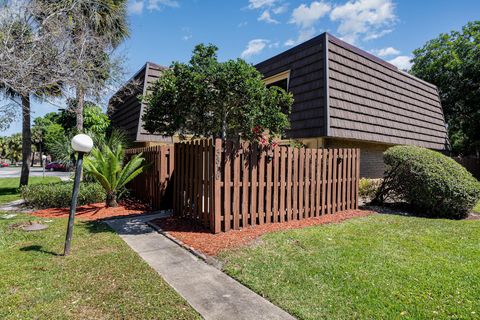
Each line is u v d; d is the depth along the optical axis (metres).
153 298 3.06
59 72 7.04
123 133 12.38
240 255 4.25
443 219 7.13
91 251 4.49
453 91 19.69
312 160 6.86
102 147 10.93
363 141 10.69
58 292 3.15
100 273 3.66
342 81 9.86
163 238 5.26
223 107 5.94
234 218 5.56
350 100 9.91
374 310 2.81
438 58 20.91
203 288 3.33
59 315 2.73
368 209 8.16
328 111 8.96
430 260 4.10
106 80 9.18
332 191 7.38
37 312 2.78
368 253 4.33
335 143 9.84
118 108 15.97
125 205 8.57
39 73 6.78
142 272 3.70
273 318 2.73
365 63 11.33
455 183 7.30
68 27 7.69
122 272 3.70
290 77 10.66
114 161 7.92
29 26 6.80
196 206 6.06
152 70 12.65
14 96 8.97
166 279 3.57
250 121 5.74
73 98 8.91
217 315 2.77
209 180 5.57
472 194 7.21
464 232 5.70
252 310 2.86
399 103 12.67
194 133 7.10
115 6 11.21
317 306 2.90
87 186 9.02
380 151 11.98
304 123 9.55
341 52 10.23
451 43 20.25
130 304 2.94
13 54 6.33
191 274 3.72
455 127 21.31
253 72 5.47
